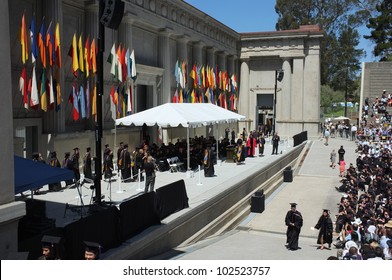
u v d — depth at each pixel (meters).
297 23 78.56
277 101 53.69
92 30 25.19
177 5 35.75
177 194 15.98
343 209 18.58
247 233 19.69
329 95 89.75
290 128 52.78
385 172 27.95
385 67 64.44
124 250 11.59
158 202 14.45
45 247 8.27
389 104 56.69
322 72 82.50
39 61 21.52
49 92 20.67
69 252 9.69
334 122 66.44
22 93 19.08
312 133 52.19
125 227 12.20
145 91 34.00
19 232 10.92
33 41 19.16
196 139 31.08
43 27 19.94
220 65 49.50
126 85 28.03
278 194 28.38
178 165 25.22
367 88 63.56
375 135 46.38
